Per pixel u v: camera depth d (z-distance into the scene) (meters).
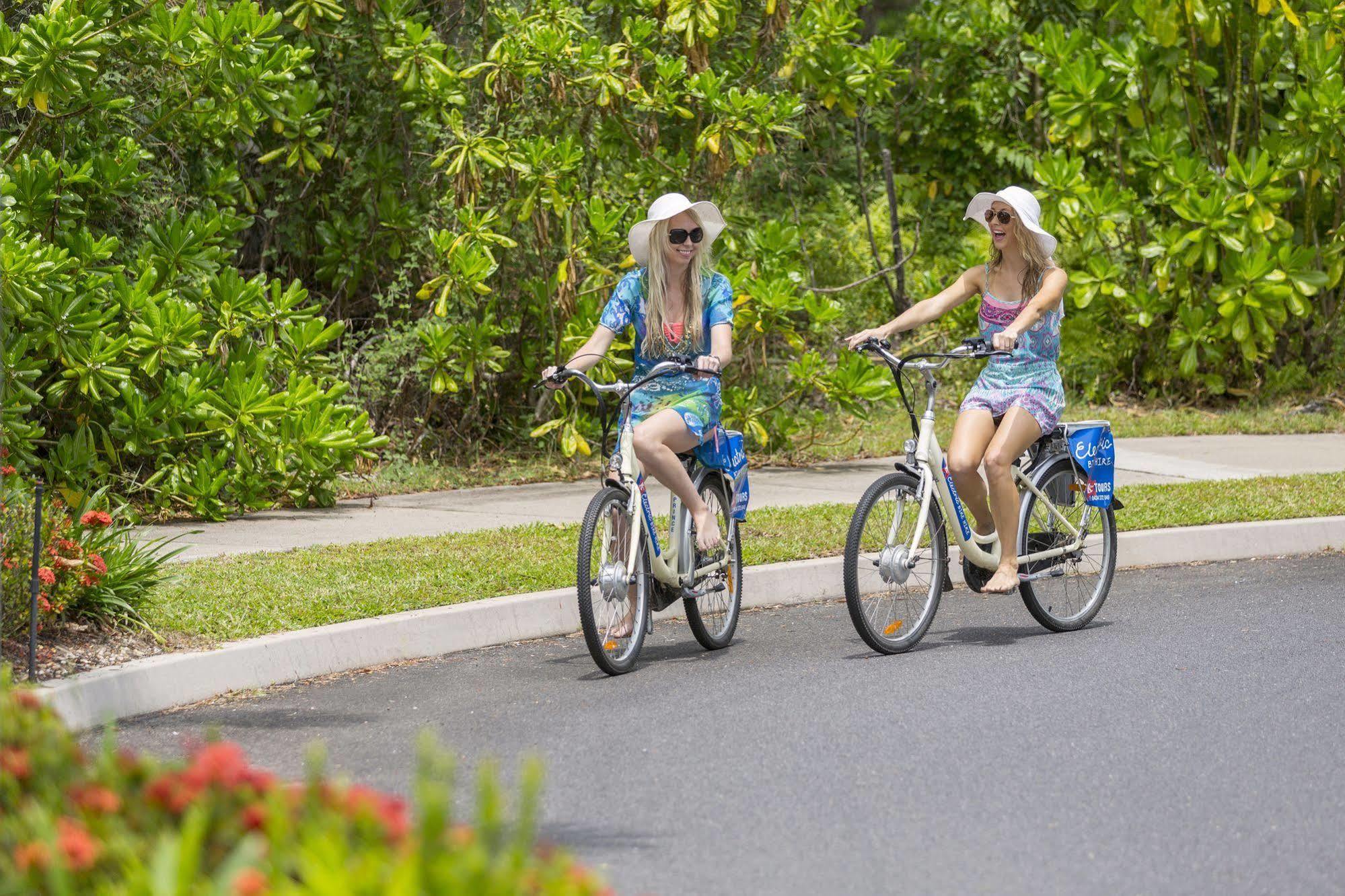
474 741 11.53
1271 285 30.08
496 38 26.44
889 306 34.59
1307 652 14.16
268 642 13.43
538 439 26.41
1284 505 20.64
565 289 24.08
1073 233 31.47
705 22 24.22
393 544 18.09
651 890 8.45
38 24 18.56
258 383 20.73
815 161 35.00
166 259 21.30
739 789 10.25
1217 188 30.00
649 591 14.09
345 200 26.25
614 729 11.81
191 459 21.41
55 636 13.10
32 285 18.64
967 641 14.98
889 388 25.02
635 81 24.45
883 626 14.33
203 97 22.25
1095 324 32.75
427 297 24.45
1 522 11.99
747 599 16.88
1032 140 37.41
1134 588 17.59
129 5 20.66
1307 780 10.43
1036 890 8.46
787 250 25.66
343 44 25.23
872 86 28.06
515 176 24.83
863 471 25.55
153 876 4.88
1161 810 9.80
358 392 25.17
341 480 23.73
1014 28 36.44
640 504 13.75
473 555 17.38
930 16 37.53
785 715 12.12
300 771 10.77
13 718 6.54
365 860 4.90
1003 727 11.70
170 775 5.92
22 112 22.02
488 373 25.45
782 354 29.98
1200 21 30.36
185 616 14.05
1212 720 11.91
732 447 14.79
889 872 8.72
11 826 5.59
